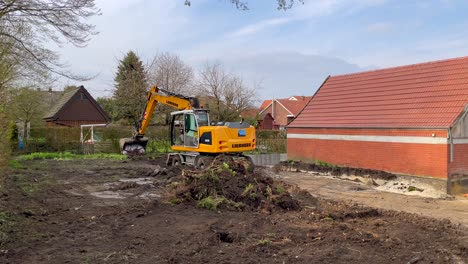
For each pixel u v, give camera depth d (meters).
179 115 18.31
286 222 8.53
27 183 13.91
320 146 20.39
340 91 21.78
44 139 26.92
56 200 11.11
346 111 19.83
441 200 13.44
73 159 23.12
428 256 6.67
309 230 7.90
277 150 26.78
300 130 21.69
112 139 28.14
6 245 6.74
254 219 8.71
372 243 7.17
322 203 11.52
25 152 25.70
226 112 36.41
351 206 11.00
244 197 10.22
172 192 11.00
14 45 11.75
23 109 25.78
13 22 11.01
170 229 7.86
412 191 15.06
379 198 13.63
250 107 38.47
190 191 10.52
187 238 7.21
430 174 15.14
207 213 9.27
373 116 18.03
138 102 31.98
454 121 14.52
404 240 7.57
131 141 23.89
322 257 6.34
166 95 20.19
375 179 16.84
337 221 8.94
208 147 16.28
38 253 6.39
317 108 21.94
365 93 20.03
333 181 17.39
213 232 7.50
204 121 17.25
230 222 8.41
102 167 19.34
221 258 6.21
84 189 13.23
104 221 8.55
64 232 7.61
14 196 11.19
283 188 12.00
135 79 33.12
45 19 10.98
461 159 14.89
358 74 21.84
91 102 42.97
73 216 9.07
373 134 17.53
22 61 12.72
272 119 53.47
